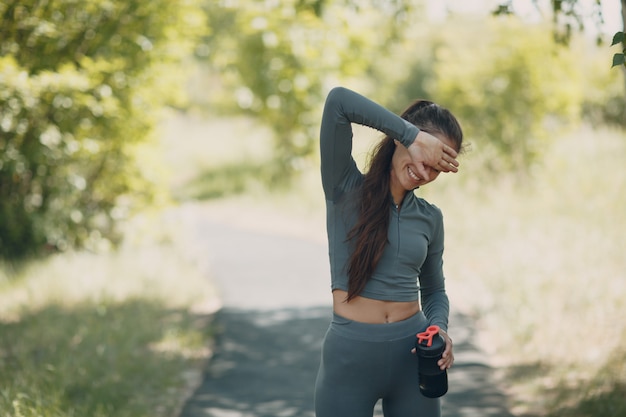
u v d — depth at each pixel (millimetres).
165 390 5277
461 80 14727
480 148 14227
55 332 6273
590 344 5980
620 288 7129
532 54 13805
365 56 17000
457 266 9258
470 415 4902
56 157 9086
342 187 2723
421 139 2520
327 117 2619
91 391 4965
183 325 6930
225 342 6668
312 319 7453
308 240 12211
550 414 4727
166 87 10641
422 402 2707
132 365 5570
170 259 9727
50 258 9156
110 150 10328
